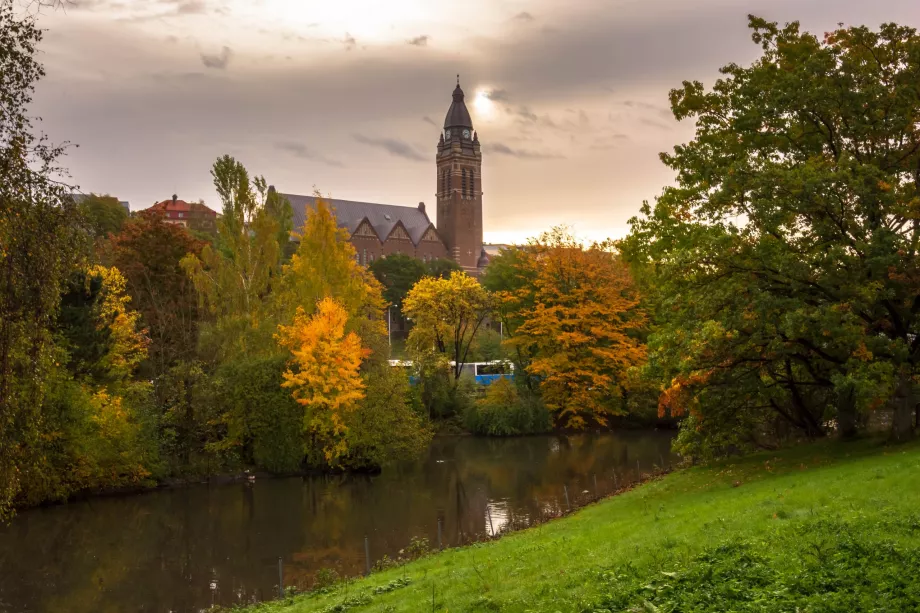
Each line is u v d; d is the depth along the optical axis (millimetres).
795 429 38031
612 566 14461
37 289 15305
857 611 10062
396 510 38000
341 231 56719
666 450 53250
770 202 25328
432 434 55625
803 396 34531
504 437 64062
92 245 16828
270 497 41750
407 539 32031
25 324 15352
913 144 27938
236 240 55938
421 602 15039
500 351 77500
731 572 12352
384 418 48844
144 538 33344
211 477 45969
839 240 26172
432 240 187250
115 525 35688
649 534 17734
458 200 197750
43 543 32469
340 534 33438
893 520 14328
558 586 13758
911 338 28516
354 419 48031
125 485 43031
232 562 29469
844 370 27047
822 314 24078
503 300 66375
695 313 26734
